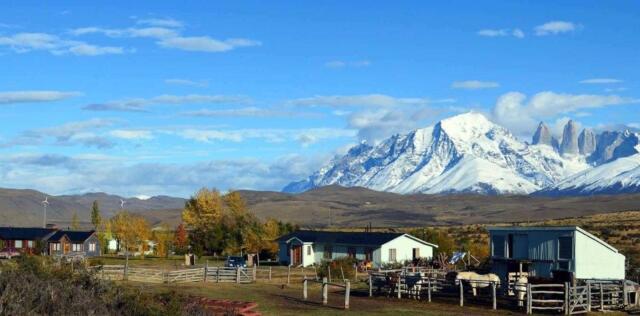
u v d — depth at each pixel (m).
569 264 48.47
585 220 190.88
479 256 83.25
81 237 120.06
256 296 47.97
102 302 21.48
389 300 47.91
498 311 42.59
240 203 115.75
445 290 49.38
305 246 92.06
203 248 109.62
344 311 40.88
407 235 87.44
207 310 25.39
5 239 116.00
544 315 41.31
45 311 19.98
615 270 49.38
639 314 41.94
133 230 122.75
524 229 51.53
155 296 24.48
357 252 88.12
